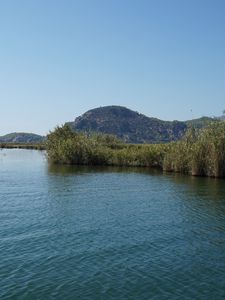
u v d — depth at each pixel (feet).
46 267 77.71
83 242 94.22
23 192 169.07
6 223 112.27
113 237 98.63
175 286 69.26
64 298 64.39
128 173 248.93
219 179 214.48
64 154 321.93
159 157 288.92
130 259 82.64
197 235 100.89
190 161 236.84
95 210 131.34
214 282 71.15
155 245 92.32
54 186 187.93
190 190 173.99
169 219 118.32
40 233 101.86
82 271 75.77
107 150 317.01
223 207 136.05
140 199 152.35
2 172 256.52
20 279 71.87
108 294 65.87
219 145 220.43
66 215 123.34
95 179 216.13
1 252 86.48
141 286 69.10
